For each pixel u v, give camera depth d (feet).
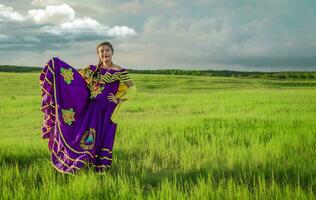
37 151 28.99
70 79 22.72
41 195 17.20
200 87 163.53
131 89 23.94
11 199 17.17
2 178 20.65
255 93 103.19
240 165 22.63
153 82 180.96
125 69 24.02
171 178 20.95
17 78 184.14
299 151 26.53
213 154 26.48
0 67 379.35
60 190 17.70
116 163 24.98
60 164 22.04
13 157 27.04
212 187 17.98
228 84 178.50
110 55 23.68
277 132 34.76
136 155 28.45
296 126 38.11
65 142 22.08
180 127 39.52
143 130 39.06
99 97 23.12
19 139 38.81
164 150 28.60
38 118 60.44
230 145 29.78
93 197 17.53
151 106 75.10
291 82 193.06
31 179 20.92
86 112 22.80
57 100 22.39
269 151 26.37
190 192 17.67
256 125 39.96
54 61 22.72
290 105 64.23
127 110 70.08
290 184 18.53
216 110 64.13
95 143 22.38
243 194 16.60
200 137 34.09
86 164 21.77
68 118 22.43
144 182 20.45
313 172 20.43
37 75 205.57
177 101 85.97
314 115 47.91
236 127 39.58
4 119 60.39
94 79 23.63
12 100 91.97
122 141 33.78
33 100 90.27
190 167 23.35
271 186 17.69
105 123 22.93
